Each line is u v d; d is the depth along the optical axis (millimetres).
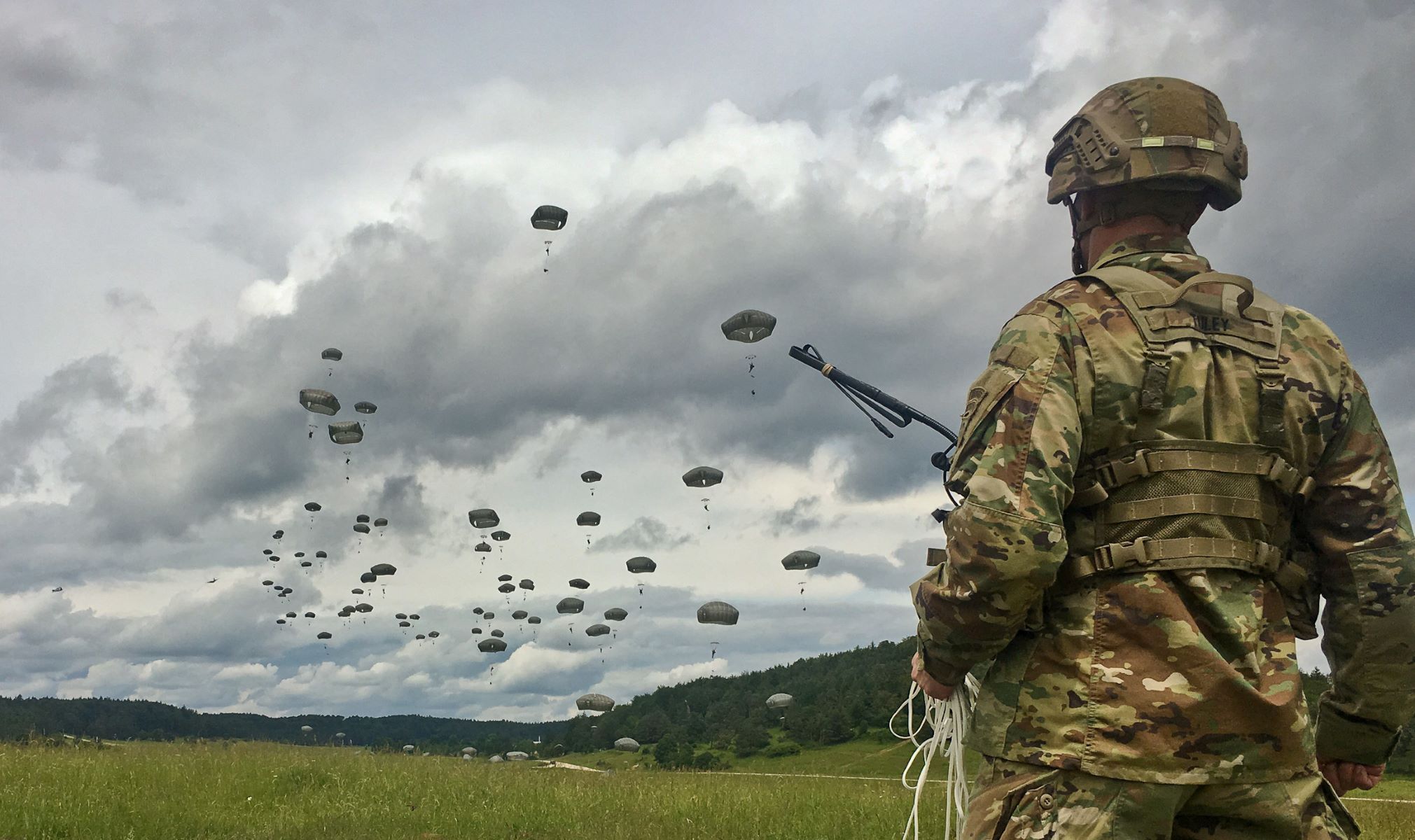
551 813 10570
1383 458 2199
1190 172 2252
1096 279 2252
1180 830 2016
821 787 13344
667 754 125625
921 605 2197
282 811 10305
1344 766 2295
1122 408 2090
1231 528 2068
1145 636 2004
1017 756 2086
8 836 8320
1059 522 2002
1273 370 2141
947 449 3084
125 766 12273
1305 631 2240
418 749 22250
